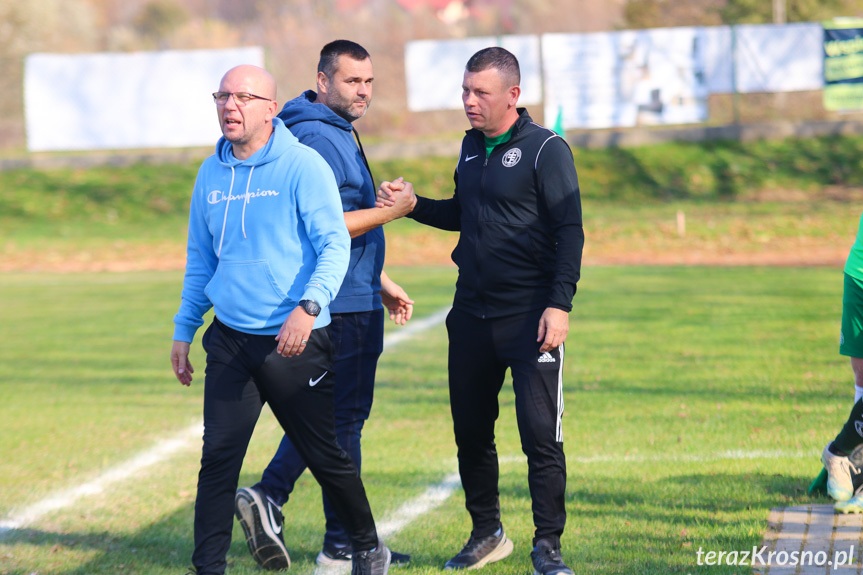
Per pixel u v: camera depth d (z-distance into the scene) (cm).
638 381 2777
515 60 1359
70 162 9550
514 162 1347
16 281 5938
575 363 3050
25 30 12131
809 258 6116
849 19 9012
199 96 9281
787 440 2103
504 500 1762
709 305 4138
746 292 4509
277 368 1217
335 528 1462
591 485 1820
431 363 3198
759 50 8925
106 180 9206
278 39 11856
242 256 1229
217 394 1238
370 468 2016
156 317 4334
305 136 1429
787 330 3506
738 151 8988
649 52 8869
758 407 2423
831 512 1581
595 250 6744
